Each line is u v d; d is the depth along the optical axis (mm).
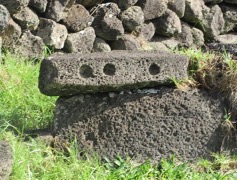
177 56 5078
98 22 7805
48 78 4828
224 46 5848
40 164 4730
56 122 5043
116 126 5070
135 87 5062
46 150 4918
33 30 7285
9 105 5984
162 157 5141
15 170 4496
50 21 7297
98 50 7797
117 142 5082
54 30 7305
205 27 8906
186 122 5176
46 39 7270
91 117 5059
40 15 7355
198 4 8766
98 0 7770
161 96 5129
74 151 4996
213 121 5227
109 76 4898
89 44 7707
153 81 5023
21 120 5500
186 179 4855
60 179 4664
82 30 7652
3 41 7012
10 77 6391
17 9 6945
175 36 8609
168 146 5152
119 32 7828
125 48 7914
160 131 5133
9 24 6984
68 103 5051
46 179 4594
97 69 4867
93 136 5059
